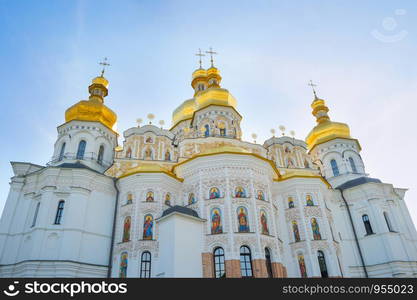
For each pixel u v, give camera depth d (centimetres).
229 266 2992
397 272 4009
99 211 3712
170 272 2855
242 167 3584
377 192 4609
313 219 3791
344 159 5553
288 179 4066
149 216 3456
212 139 4534
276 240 3375
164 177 3659
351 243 4444
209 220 3294
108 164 4816
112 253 3478
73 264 3225
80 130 4722
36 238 3278
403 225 4672
